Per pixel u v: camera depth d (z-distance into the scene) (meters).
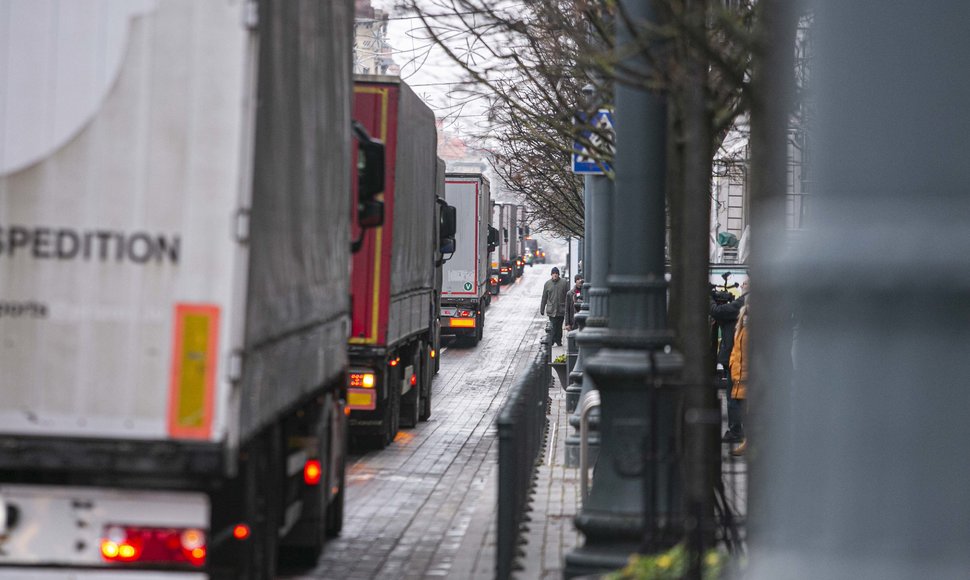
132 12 21.56
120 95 21.59
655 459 26.38
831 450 11.48
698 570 24.05
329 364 32.88
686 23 23.23
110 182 21.59
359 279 56.97
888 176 11.28
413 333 66.81
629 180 28.69
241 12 21.53
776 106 13.93
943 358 11.20
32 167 21.64
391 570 32.91
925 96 11.23
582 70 38.59
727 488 30.20
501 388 95.56
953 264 11.01
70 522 22.39
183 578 22.41
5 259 21.66
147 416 21.52
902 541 11.42
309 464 32.41
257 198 22.42
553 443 62.97
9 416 21.59
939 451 11.28
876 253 11.12
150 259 21.55
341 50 34.12
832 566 11.56
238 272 21.53
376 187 40.41
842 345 11.34
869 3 11.31
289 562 33.03
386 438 59.94
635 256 28.72
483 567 33.19
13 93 21.66
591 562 27.98
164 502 22.39
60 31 21.62
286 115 25.17
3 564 22.42
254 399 22.86
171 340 21.52
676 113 31.86
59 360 21.62
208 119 21.56
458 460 56.47
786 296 11.68
